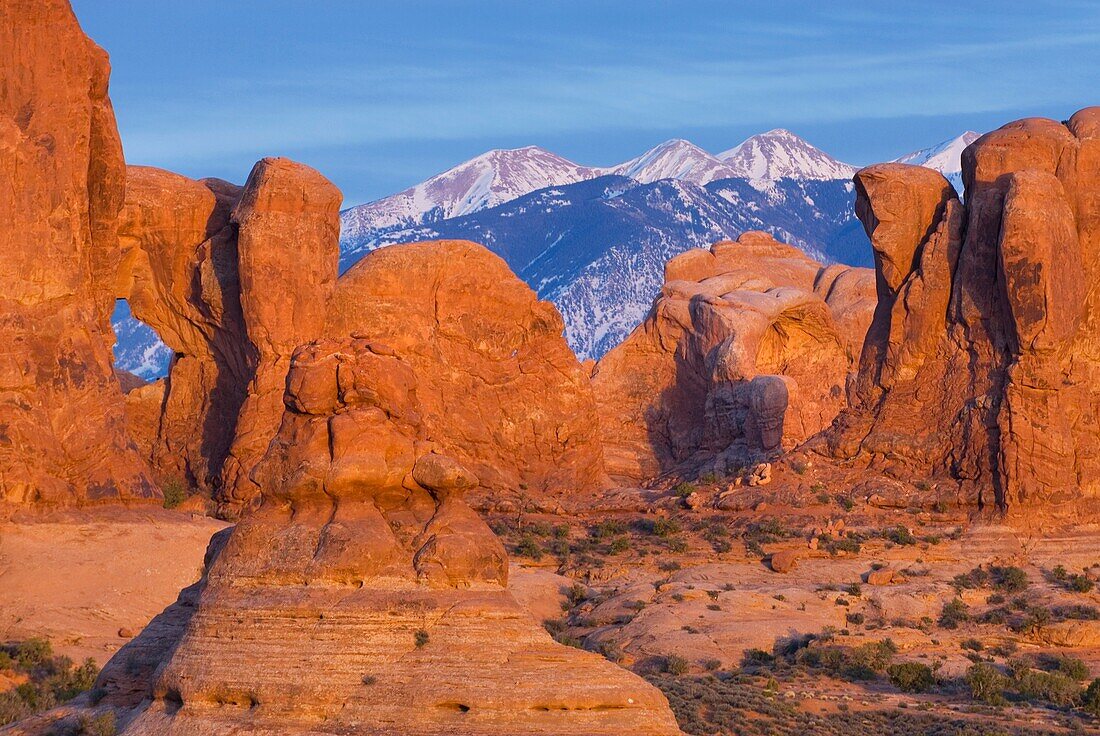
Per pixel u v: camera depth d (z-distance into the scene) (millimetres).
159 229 124438
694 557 112375
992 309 119062
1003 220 115938
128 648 49812
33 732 47594
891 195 124438
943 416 118938
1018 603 102688
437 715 43000
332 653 44000
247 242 118438
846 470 120000
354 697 43406
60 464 94625
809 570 108750
